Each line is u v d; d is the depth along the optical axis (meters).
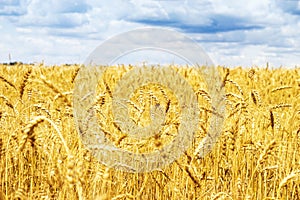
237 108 6.89
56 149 4.73
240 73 17.78
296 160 6.46
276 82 16.22
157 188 5.62
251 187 5.34
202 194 4.83
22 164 5.21
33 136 3.03
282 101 13.67
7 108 7.41
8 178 4.85
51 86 3.58
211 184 5.38
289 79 17.28
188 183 5.38
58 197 3.82
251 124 7.06
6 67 16.41
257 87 13.80
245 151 6.25
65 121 6.37
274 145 4.76
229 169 6.20
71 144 5.09
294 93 14.76
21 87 6.41
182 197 5.04
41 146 4.88
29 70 6.34
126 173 5.38
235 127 6.20
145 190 5.61
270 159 6.13
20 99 6.46
